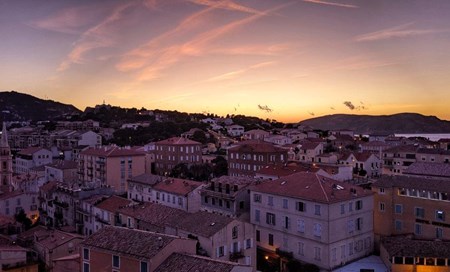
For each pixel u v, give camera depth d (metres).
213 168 161.88
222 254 61.53
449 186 73.81
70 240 74.19
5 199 109.88
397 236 74.31
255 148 148.00
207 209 91.56
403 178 81.19
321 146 179.12
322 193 69.25
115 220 81.94
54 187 113.81
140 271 47.44
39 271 72.12
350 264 69.50
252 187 81.25
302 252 71.00
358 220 72.50
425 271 65.12
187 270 44.09
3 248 65.62
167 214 72.44
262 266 74.94
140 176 113.44
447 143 199.62
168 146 174.00
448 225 72.06
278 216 75.38
